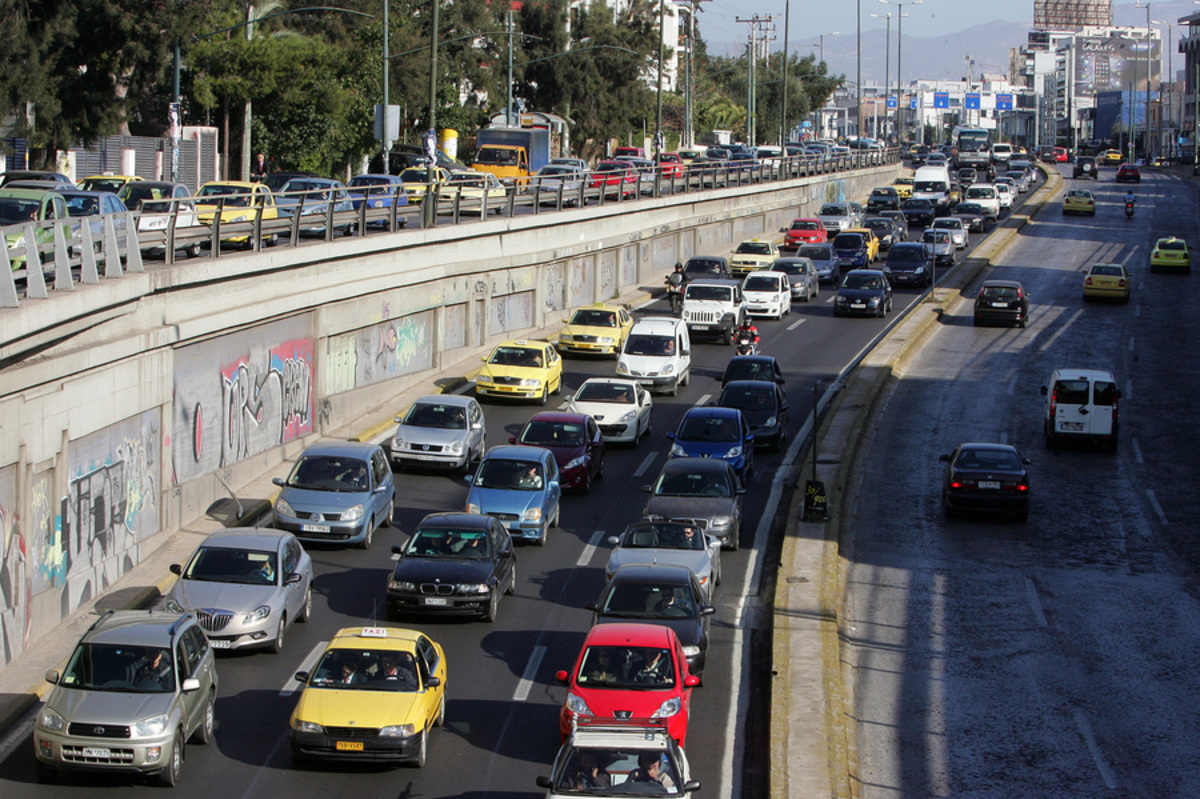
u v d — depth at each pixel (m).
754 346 60.75
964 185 144.62
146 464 35.28
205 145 85.00
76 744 21.33
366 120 96.50
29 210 35.88
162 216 38.31
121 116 71.25
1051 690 27.59
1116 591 34.31
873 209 121.31
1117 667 28.98
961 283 86.38
